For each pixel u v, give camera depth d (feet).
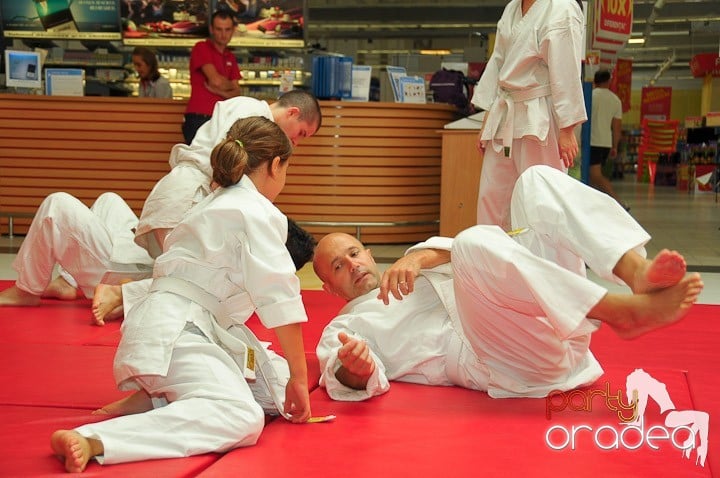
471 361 9.05
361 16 74.95
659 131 86.58
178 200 12.32
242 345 7.64
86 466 6.57
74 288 15.17
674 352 11.19
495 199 14.40
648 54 99.55
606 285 18.24
